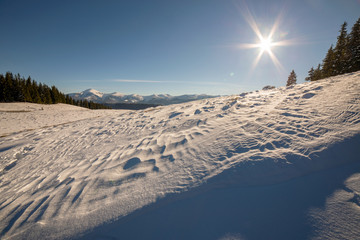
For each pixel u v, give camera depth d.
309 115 3.14
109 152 4.41
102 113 29.22
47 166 4.36
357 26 18.09
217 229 1.56
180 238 1.55
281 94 6.28
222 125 4.07
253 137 2.91
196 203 1.87
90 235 1.71
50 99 52.66
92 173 3.19
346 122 2.43
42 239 1.76
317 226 1.38
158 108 12.87
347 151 1.97
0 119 19.59
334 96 3.63
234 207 1.74
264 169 2.07
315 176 1.85
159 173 2.60
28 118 21.25
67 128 10.23
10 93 44.22
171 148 3.55
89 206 2.14
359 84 3.78
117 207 2.00
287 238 1.37
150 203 1.95
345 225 1.33
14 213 2.34
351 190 1.57
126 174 2.84
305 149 2.19
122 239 1.63
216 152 2.74
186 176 2.31
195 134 3.98
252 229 1.49
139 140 4.90
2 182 3.96
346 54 18.66
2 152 6.58
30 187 3.22
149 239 1.59
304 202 1.61
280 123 3.19
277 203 1.68
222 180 2.07
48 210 2.22
